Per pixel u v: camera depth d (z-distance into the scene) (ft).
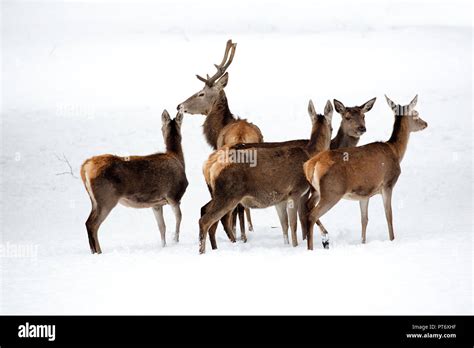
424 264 35.40
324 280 33.01
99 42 148.87
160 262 38.45
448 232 45.21
